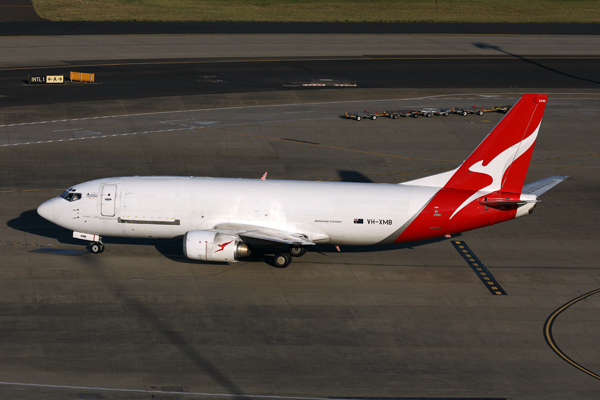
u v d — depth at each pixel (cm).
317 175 15212
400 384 8006
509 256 11844
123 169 14988
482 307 10025
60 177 14400
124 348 8544
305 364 8362
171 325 9150
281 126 18300
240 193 10950
